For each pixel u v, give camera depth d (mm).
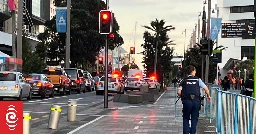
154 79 48250
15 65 32031
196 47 35906
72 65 56469
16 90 24984
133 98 25766
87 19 54562
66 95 36375
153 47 53969
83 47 54688
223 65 87062
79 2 55219
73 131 12906
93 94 38906
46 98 30844
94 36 54406
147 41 53875
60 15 42500
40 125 14438
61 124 14750
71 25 53375
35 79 30000
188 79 11070
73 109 15719
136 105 24562
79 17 54531
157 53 53625
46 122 15336
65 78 36438
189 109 10945
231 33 69312
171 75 72188
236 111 9359
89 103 25891
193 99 10914
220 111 11742
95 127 13867
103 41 55094
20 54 32188
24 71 42938
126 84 45281
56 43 55594
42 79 30484
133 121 15656
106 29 20719
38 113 18844
